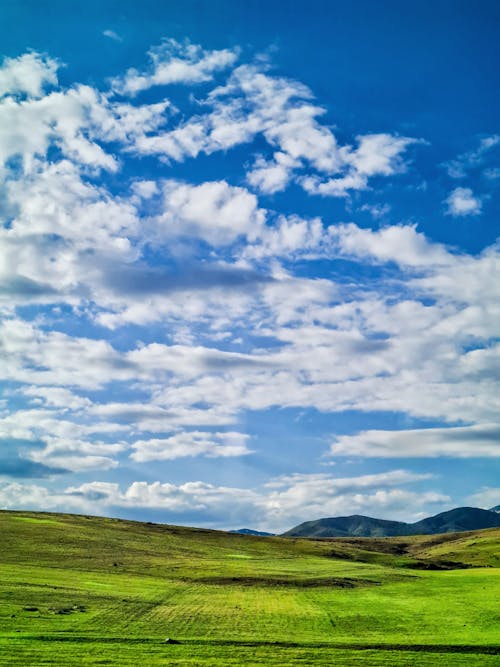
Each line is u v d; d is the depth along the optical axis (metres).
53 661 42.69
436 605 76.19
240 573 106.38
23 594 70.38
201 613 66.44
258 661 45.25
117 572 99.94
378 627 61.84
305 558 154.00
